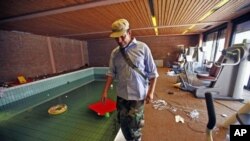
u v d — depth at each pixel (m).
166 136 1.79
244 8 3.07
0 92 3.88
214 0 2.53
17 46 5.18
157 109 2.57
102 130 2.54
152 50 9.36
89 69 8.54
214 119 0.80
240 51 2.69
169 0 2.46
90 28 5.02
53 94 4.97
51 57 6.86
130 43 1.22
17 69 5.19
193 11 3.24
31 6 2.39
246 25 3.73
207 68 5.01
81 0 2.26
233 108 2.53
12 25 3.96
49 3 2.29
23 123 2.91
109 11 2.96
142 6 2.74
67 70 7.98
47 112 3.45
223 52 3.13
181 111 2.47
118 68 1.30
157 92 3.60
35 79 5.33
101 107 3.29
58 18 3.32
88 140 2.27
